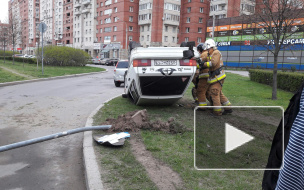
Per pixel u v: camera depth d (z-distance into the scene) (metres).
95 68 32.59
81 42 82.00
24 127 6.04
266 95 10.56
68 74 21.53
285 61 35.22
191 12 64.12
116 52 67.94
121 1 65.38
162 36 63.81
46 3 108.50
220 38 44.69
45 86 13.90
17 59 41.91
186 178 3.24
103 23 73.25
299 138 1.23
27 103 8.86
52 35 104.12
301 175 1.23
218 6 60.69
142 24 65.06
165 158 3.86
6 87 13.07
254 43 12.64
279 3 9.58
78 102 9.21
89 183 3.13
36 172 3.82
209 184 3.10
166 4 63.03
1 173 3.79
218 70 6.29
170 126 5.21
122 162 3.73
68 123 6.40
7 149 3.99
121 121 5.54
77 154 4.53
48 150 4.69
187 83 6.77
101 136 4.84
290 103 1.55
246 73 30.73
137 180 3.20
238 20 41.69
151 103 7.50
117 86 14.75
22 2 132.25
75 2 83.44
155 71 6.38
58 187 3.40
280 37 10.35
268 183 1.64
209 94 6.61
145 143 4.50
